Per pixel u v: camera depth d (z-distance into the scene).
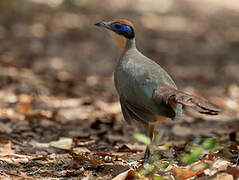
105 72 20.23
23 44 23.45
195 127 12.28
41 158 8.94
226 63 23.44
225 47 28.42
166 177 7.48
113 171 8.13
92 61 22.03
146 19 37.34
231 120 13.23
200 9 47.00
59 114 12.74
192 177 7.50
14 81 16.00
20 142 10.36
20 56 20.95
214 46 28.58
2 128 11.16
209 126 12.41
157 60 23.75
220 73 20.88
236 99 16.28
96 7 40.19
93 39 27.28
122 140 10.91
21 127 11.66
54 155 9.38
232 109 14.83
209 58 24.81
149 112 8.12
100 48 25.16
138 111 8.25
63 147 9.75
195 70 21.44
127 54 8.97
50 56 21.92
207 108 7.12
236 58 24.98
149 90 8.03
